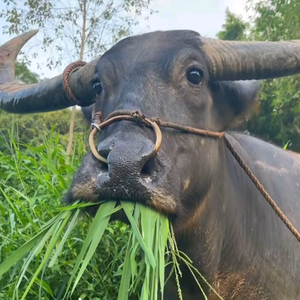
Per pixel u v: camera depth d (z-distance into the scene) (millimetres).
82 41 14086
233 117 3209
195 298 3174
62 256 3797
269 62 3113
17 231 3734
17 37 4238
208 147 2906
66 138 9203
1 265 2432
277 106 15914
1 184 4598
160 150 2523
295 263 3447
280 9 15719
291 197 3605
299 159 4059
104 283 3707
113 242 3879
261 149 3768
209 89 3016
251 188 3406
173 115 2670
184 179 2680
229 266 3242
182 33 2965
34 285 3654
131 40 2918
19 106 3746
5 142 5137
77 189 2436
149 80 2707
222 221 3148
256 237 3344
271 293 3367
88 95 3438
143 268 2727
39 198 4066
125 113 2553
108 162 2344
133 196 2348
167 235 2410
